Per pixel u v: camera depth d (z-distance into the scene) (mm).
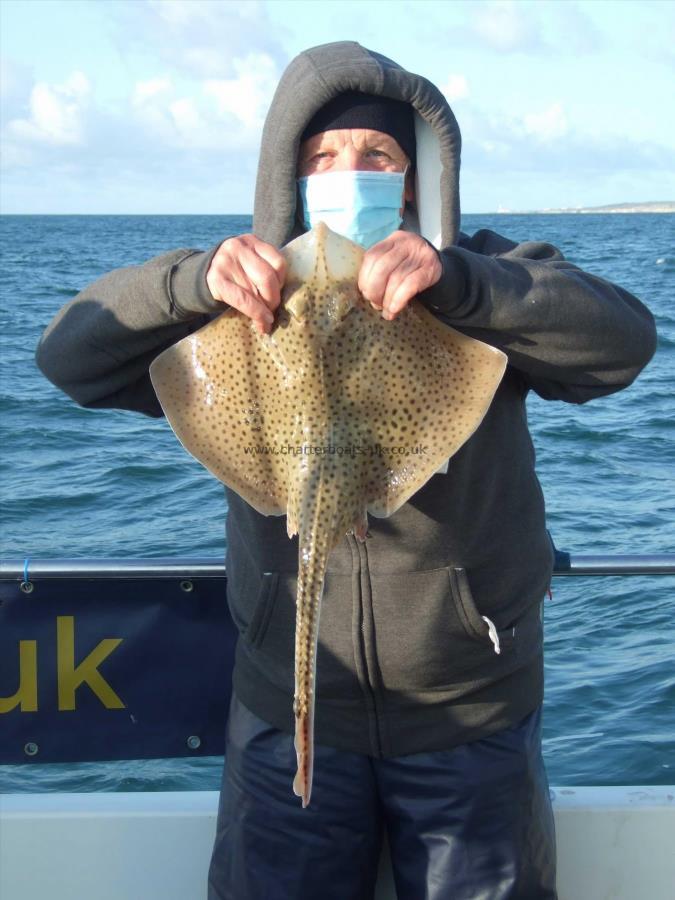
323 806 1527
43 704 1875
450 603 1474
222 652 1890
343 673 1502
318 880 1535
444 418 1311
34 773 3633
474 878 1499
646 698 3877
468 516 1471
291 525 1303
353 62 1506
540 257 1557
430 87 1527
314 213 1562
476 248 1635
